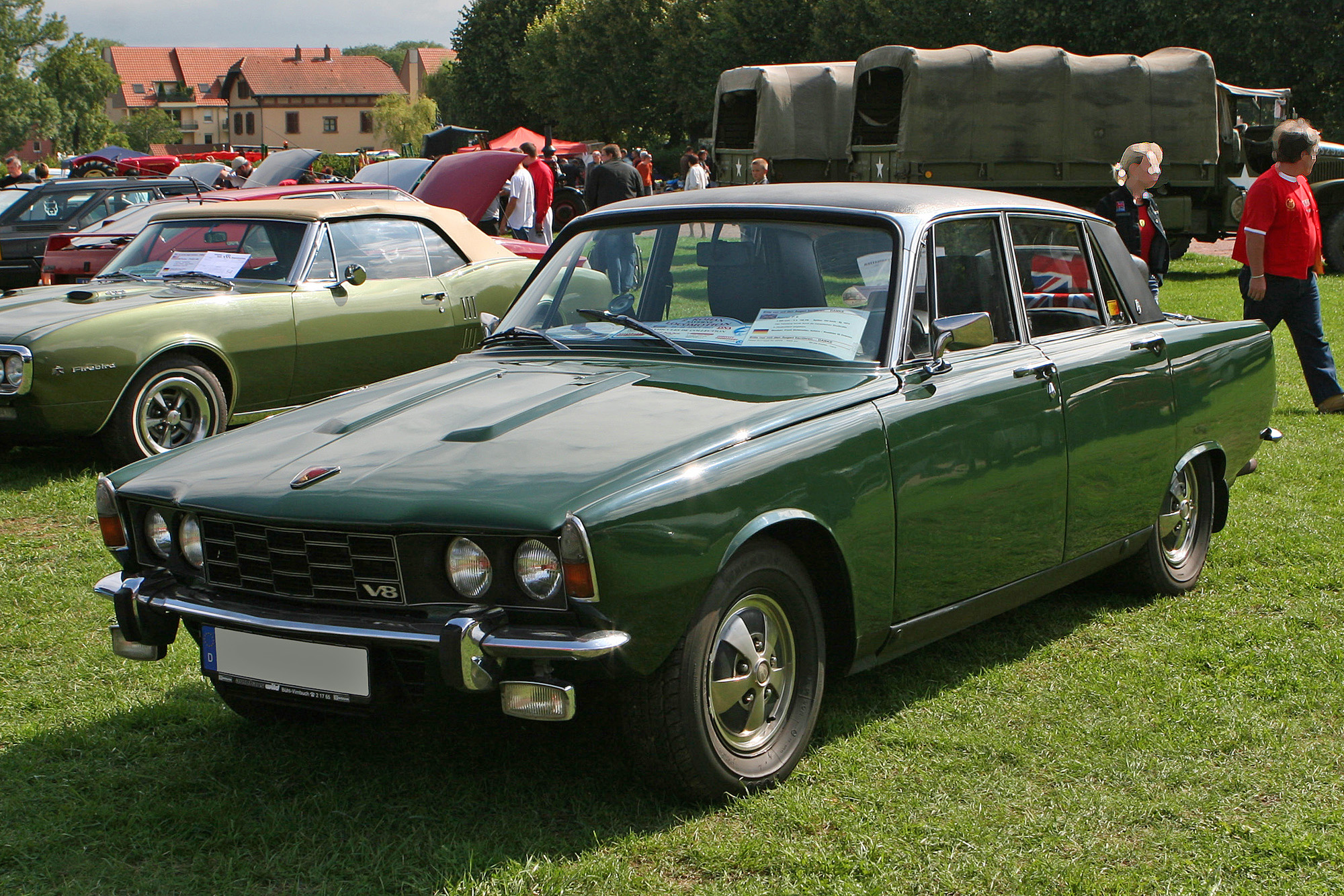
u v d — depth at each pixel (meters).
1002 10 33.12
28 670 4.27
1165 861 2.96
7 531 6.03
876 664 3.65
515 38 68.56
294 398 7.77
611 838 3.04
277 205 8.11
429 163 16.89
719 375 3.62
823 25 39.16
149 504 3.29
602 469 2.94
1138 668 4.19
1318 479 6.63
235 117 115.75
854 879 2.88
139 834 3.11
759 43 42.50
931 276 3.83
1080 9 31.69
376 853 2.99
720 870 2.92
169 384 7.16
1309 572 5.19
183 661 4.36
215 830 3.12
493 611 2.83
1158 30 30.28
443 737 3.64
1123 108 16.67
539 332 4.11
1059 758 3.49
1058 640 4.49
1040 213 4.43
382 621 2.89
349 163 43.62
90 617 4.81
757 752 3.28
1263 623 4.61
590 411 3.35
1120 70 16.58
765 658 3.28
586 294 4.18
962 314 3.95
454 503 2.85
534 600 2.83
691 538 2.95
